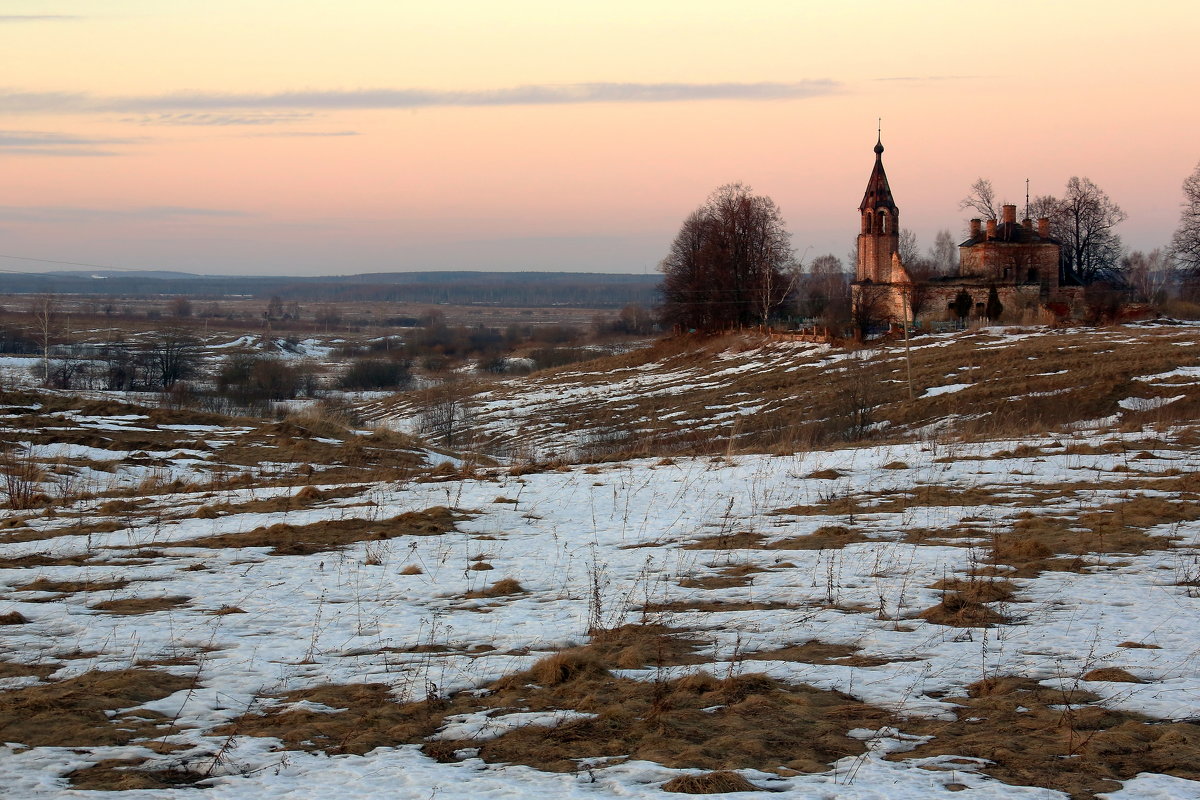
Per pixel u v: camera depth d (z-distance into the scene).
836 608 11.11
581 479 22.08
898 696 8.16
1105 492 17.69
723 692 8.25
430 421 69.50
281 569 13.78
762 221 101.12
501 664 9.24
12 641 10.21
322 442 33.56
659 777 6.57
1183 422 29.84
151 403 58.47
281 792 6.39
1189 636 9.49
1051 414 44.25
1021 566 12.69
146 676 8.92
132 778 6.57
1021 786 6.29
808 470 21.98
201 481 25.22
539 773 6.70
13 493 21.58
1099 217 100.56
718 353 91.94
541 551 14.88
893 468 21.55
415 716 7.99
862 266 98.12
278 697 8.55
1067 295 89.94
